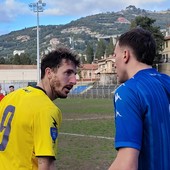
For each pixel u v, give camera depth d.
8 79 100.75
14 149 2.84
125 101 2.43
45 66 3.09
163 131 2.47
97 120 22.34
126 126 2.38
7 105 2.97
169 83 2.68
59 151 11.77
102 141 13.86
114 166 2.33
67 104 39.97
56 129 2.84
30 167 2.82
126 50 2.69
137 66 2.67
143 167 2.43
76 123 20.70
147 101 2.46
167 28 90.00
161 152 2.44
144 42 2.65
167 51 76.19
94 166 9.65
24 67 103.25
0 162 2.87
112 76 77.69
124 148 2.34
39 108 2.83
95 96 57.16
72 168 9.44
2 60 141.00
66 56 3.07
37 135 2.79
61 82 3.07
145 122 2.45
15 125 2.85
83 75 102.81
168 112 2.55
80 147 12.55
